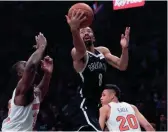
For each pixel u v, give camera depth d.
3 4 17.70
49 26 17.98
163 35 18.03
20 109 4.82
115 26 18.00
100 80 5.07
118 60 5.45
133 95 14.65
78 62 4.98
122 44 5.42
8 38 17.88
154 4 18.08
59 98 14.20
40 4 17.88
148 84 15.73
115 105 5.52
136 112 5.73
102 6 16.88
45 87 5.33
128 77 16.80
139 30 18.31
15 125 4.81
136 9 18.11
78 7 4.80
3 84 16.25
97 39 17.78
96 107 5.05
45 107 12.08
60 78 16.14
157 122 10.12
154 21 18.86
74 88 13.71
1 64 17.19
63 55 17.30
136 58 17.53
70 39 17.83
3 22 17.94
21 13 17.95
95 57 5.05
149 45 17.97
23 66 5.09
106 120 5.50
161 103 10.79
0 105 11.75
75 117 5.00
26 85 4.73
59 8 17.86
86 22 4.82
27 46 17.69
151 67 17.27
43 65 5.33
